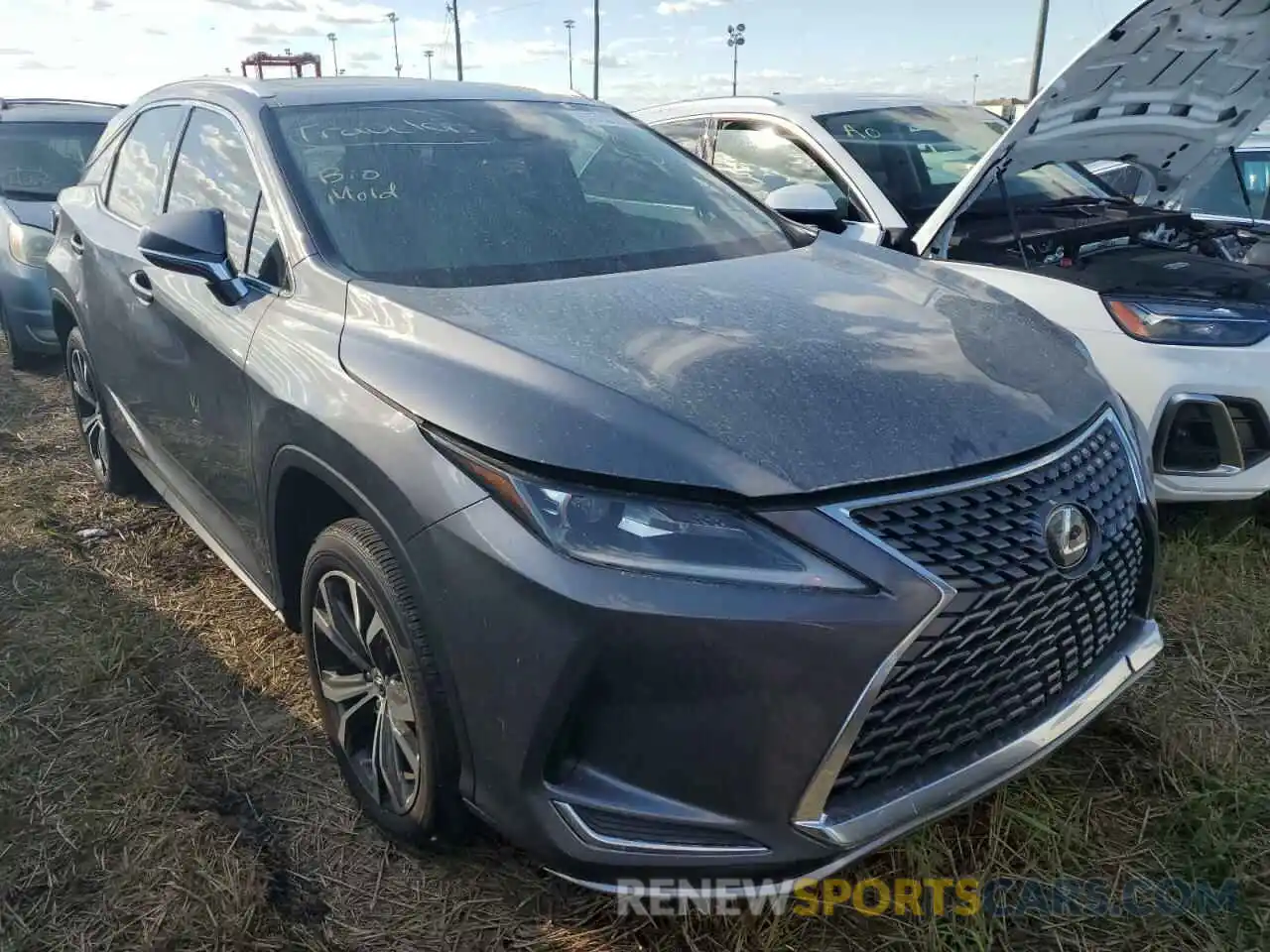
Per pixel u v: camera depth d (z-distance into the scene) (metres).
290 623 2.83
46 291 6.57
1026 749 1.98
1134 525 2.25
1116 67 3.93
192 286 2.98
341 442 2.16
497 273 2.61
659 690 1.75
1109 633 2.21
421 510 1.97
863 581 1.74
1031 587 1.90
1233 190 6.48
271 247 2.73
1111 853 2.27
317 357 2.35
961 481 1.88
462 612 1.90
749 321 2.31
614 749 1.82
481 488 1.90
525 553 1.81
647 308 2.36
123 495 4.54
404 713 2.17
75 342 4.38
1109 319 3.54
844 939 2.06
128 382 3.63
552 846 1.86
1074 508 1.99
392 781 2.28
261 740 2.79
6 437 5.48
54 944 2.11
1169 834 2.31
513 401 1.96
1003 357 2.30
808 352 2.15
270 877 2.29
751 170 5.28
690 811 1.80
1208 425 3.42
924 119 5.33
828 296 2.56
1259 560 3.56
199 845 2.38
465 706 1.94
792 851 1.77
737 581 1.73
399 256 2.62
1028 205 4.85
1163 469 3.48
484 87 3.54
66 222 4.33
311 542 2.67
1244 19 3.94
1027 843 2.28
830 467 1.82
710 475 1.78
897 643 1.72
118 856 2.35
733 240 3.07
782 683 1.71
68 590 3.62
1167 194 5.30
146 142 3.84
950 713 1.87
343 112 3.07
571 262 2.72
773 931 2.06
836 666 1.71
